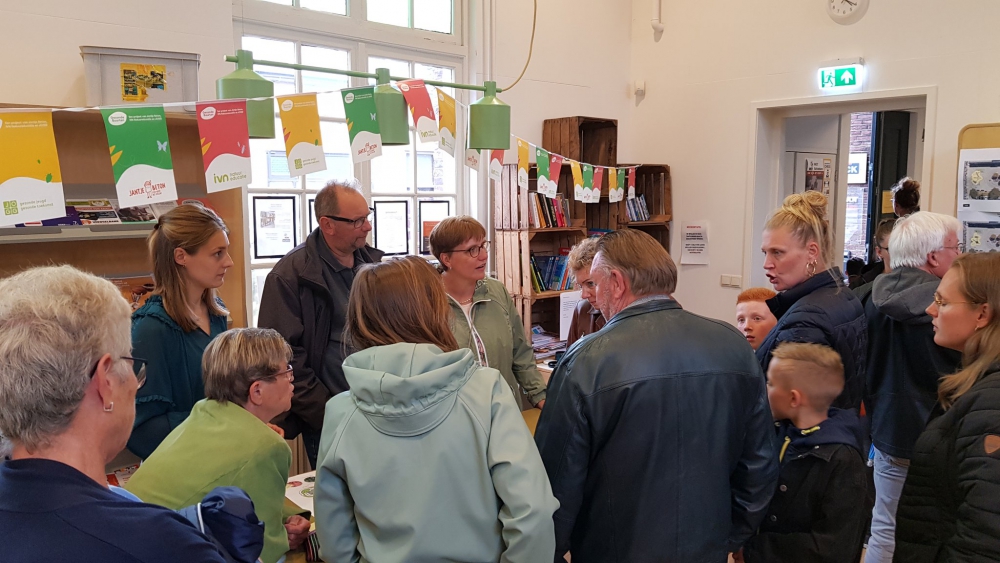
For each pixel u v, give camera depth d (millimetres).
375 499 1104
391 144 1969
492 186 4273
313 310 2217
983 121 3637
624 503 1271
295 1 3455
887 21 3932
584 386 1261
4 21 2369
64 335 744
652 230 5098
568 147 4383
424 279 1245
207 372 1506
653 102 5059
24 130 1457
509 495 1086
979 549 1161
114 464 2031
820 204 1895
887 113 6152
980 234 3516
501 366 2209
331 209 2223
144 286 2520
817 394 1607
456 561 1102
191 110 2414
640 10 5086
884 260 3039
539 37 4508
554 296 4293
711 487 1284
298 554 1534
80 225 2260
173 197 1624
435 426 1112
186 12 2773
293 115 1822
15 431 734
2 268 2381
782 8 4355
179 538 733
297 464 2984
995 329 1382
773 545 1606
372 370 1132
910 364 2082
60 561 670
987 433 1204
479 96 4188
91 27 2545
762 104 4457
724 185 4707
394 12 3893
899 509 1438
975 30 3631
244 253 2791
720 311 4805
